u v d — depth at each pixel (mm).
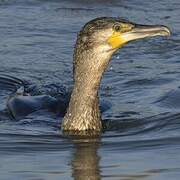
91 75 12188
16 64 16281
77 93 12305
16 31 18453
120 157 11133
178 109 13484
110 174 10469
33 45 17453
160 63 16297
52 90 14602
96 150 11445
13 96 14117
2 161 11008
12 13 19953
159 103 13820
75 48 12281
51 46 17406
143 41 17562
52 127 12602
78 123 12281
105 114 13250
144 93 14492
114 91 14656
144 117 13062
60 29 18609
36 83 15141
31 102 13578
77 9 20391
